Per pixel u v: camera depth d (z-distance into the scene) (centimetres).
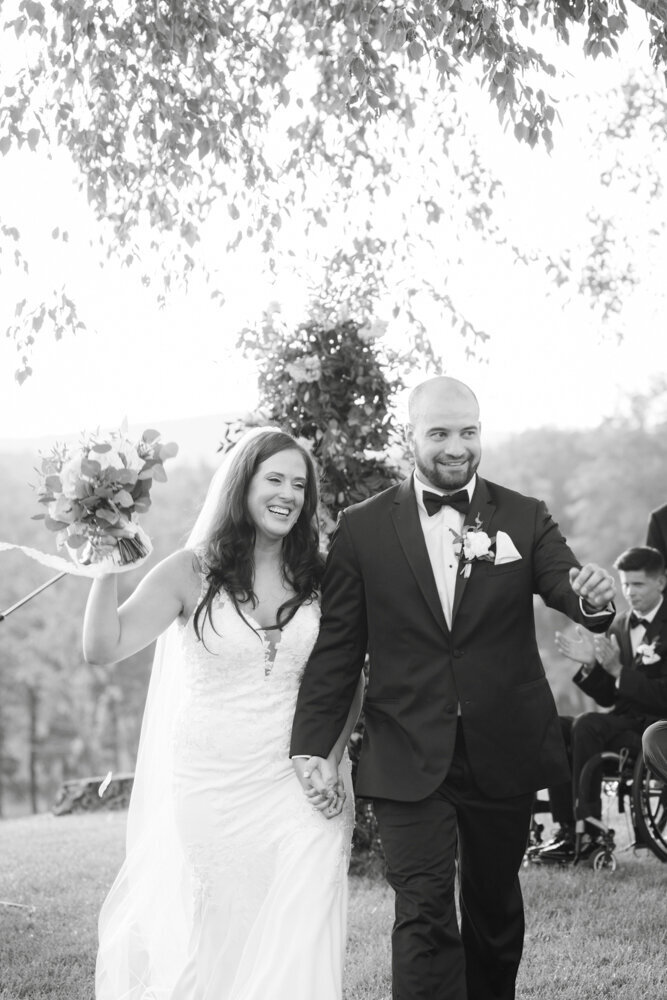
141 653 4481
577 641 422
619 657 622
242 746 339
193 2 652
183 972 340
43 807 4762
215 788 339
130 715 4528
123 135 711
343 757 357
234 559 349
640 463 4381
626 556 629
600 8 527
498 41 530
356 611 349
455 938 317
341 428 626
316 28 658
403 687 340
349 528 354
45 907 547
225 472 359
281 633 346
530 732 336
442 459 341
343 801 339
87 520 313
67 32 629
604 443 4497
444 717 334
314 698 339
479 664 334
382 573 343
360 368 630
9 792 4794
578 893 547
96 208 747
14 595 4628
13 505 5000
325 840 328
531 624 344
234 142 748
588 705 4025
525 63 552
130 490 319
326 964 305
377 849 625
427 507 346
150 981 361
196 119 691
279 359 646
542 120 562
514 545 339
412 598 339
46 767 4638
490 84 543
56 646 4466
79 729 4497
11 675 4575
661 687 582
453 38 520
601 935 470
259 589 355
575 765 612
